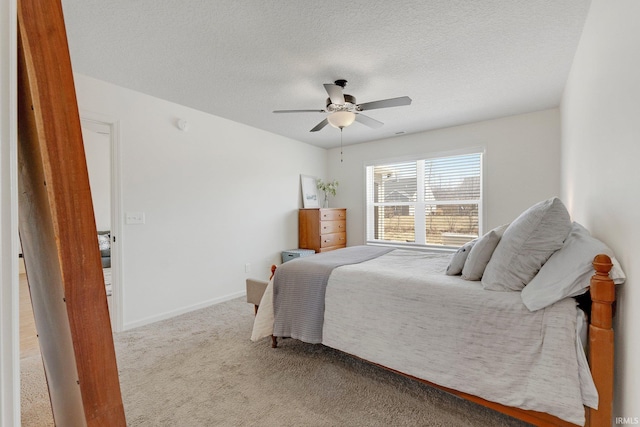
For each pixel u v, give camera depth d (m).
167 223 3.18
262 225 4.32
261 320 2.39
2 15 0.54
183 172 3.33
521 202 3.66
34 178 0.70
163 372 2.07
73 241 0.67
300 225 4.95
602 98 1.48
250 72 2.52
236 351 2.38
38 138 0.63
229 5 1.71
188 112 3.37
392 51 2.20
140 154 2.95
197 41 2.07
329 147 5.49
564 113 2.93
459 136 4.12
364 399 1.77
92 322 0.70
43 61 0.63
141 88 2.84
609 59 1.36
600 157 1.53
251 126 4.13
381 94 3.00
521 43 2.10
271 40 2.06
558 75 2.60
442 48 2.17
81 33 1.96
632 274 1.09
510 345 1.41
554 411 1.28
